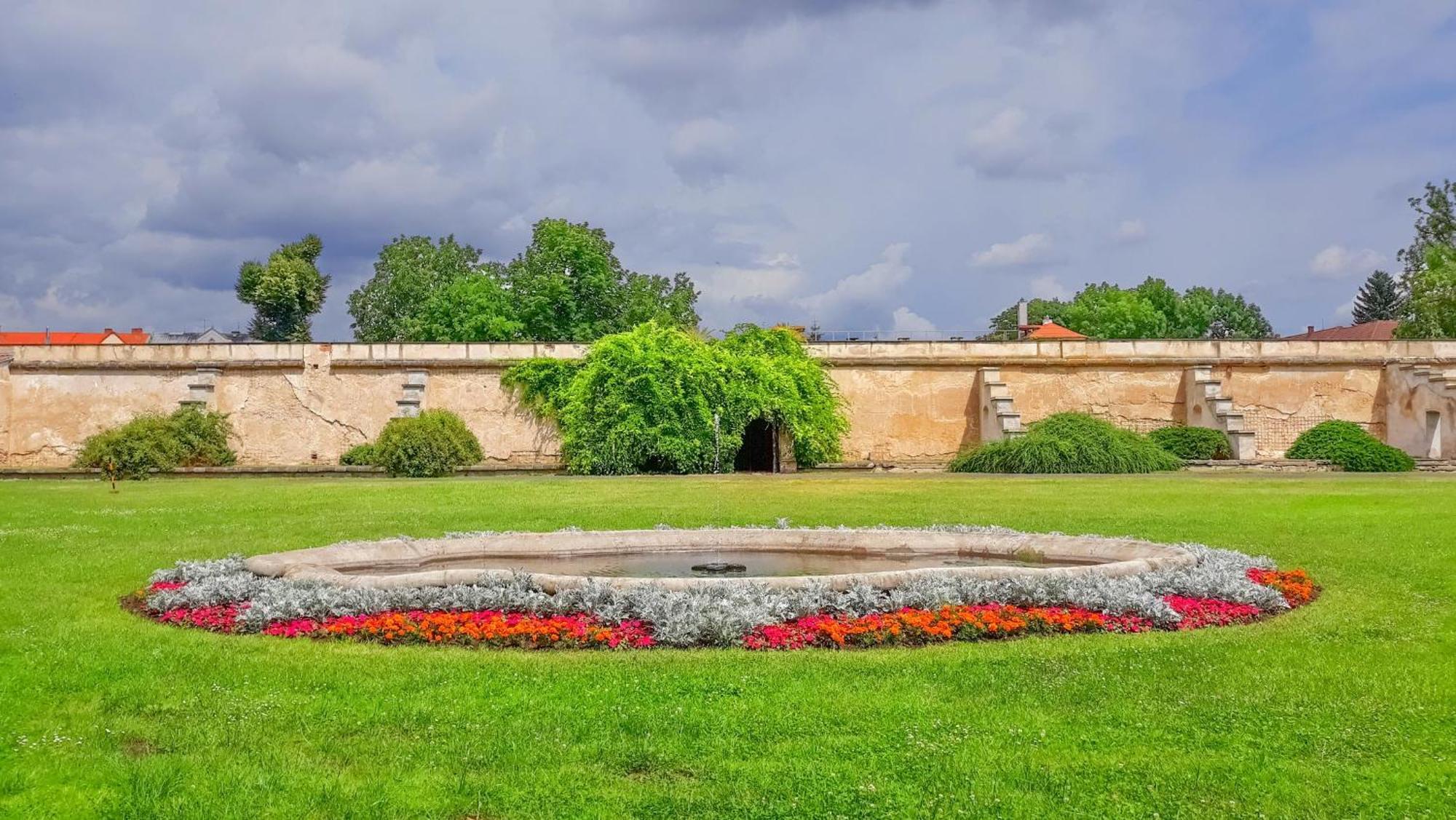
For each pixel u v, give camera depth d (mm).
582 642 8883
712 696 7441
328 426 35906
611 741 6566
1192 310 82750
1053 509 19406
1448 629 9625
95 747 6500
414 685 7734
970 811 5586
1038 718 6961
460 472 32906
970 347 37406
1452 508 18766
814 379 35594
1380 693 7500
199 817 5457
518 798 5727
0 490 25094
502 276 57156
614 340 34500
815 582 10133
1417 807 5578
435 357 35906
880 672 8055
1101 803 5676
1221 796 5742
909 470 34500
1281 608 10555
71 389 35781
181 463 33062
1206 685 7688
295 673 8078
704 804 5672
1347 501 20078
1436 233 56250
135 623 10008
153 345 36031
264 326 73062
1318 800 5676
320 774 6027
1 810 5582
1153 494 22000
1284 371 37719
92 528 17281
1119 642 9016
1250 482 25062
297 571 11352
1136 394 37625
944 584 10180
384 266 66750
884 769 6121
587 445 33406
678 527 16891
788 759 6277
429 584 10562
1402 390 36938
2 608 10719
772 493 22969
